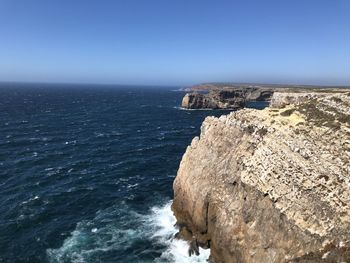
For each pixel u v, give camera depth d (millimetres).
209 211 38719
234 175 36406
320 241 24500
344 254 21734
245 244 31719
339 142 28234
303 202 27156
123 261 37750
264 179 31656
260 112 42688
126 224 45688
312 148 29281
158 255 38688
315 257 23266
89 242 41406
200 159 43781
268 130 35438
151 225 45281
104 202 52875
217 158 40656
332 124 30922
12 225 45062
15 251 39500
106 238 42219
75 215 48438
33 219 46875
